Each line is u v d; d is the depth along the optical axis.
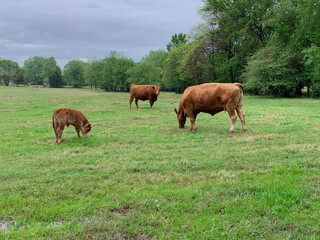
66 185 4.85
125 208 4.01
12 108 20.91
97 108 20.36
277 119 12.55
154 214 3.75
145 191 4.50
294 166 5.59
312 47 26.47
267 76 32.56
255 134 9.23
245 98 32.75
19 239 3.20
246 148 7.23
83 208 3.90
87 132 9.54
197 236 3.22
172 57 55.22
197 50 44.19
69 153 7.18
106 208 3.92
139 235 3.33
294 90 36.47
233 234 3.26
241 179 4.93
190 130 10.45
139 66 72.19
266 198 4.07
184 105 10.27
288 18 34.53
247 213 3.71
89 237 3.25
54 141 8.77
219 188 4.52
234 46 44.94
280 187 4.41
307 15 28.22
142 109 19.11
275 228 3.41
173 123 12.41
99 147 7.84
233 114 9.59
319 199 4.07
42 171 5.65
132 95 19.91
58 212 3.83
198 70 47.53
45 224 3.55
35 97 38.75
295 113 14.72
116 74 80.12
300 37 30.00
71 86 128.38
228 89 9.43
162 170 5.63
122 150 7.42
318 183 4.68
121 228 3.44
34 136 9.65
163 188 4.63
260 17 36.09
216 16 41.91
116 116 15.27
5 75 110.75
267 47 33.28
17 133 10.13
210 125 11.52
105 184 4.83
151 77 70.12
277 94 34.78
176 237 3.23
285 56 31.62
